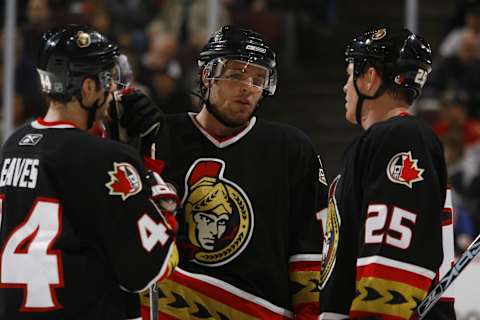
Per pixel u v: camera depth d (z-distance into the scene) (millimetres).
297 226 8031
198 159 7938
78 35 7219
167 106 18109
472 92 18219
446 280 7234
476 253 7230
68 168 7031
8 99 16078
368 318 6992
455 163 16938
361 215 7328
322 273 7789
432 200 7117
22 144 7262
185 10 18906
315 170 8070
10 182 7219
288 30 20156
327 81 20266
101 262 7117
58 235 6992
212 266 7859
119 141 7539
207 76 7711
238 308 7832
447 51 18875
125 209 6977
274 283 7898
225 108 7699
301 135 8117
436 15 19641
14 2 16047
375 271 7004
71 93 7219
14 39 16422
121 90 7492
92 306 7035
